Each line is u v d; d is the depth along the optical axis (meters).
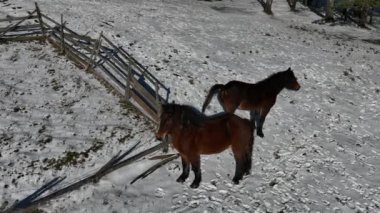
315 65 19.45
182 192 9.91
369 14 39.00
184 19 25.28
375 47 27.42
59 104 13.36
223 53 19.28
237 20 29.39
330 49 23.42
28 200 9.81
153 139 12.10
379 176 11.07
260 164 11.30
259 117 12.81
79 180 10.48
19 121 12.34
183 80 15.74
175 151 11.48
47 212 9.39
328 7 36.50
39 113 12.80
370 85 17.84
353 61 21.06
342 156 11.98
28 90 13.88
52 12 20.84
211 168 10.88
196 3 37.97
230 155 11.52
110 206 9.51
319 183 10.59
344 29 34.66
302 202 9.80
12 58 15.69
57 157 11.17
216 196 9.83
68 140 11.79
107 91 14.38
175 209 9.38
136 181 10.37
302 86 16.84
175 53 18.23
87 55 16.62
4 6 20.62
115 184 10.26
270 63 18.92
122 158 11.29
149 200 9.67
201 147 8.94
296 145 12.41
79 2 24.69
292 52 21.19
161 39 19.72
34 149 11.37
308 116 14.38
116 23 21.11
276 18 36.72
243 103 11.07
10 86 13.92
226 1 43.00
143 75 15.54
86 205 9.58
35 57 15.95
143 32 20.38
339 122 14.16
